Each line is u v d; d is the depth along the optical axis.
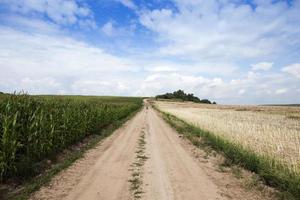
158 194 9.34
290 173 10.92
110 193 9.41
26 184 10.29
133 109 77.38
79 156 15.36
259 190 10.18
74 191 9.59
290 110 72.38
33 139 12.74
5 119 10.66
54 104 17.91
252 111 69.19
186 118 43.50
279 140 19.47
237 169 13.20
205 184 10.73
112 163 14.09
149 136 25.73
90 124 24.16
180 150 18.55
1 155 10.13
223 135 20.91
